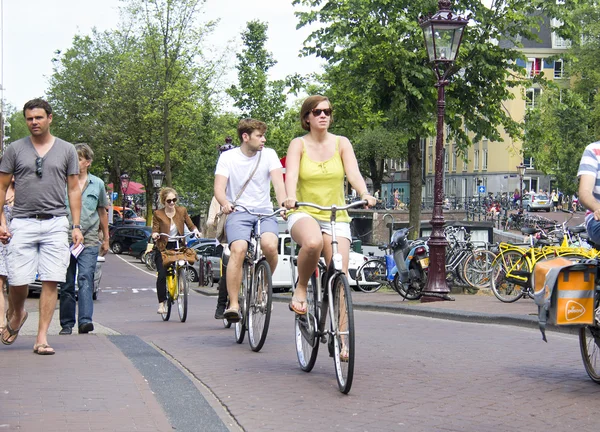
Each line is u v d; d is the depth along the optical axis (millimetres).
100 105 63906
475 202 67000
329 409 6156
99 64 75312
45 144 8172
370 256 28797
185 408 5949
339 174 7160
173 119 52062
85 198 10641
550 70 89000
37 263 8148
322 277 7148
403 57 29422
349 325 6480
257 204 9367
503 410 6203
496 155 94312
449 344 9805
